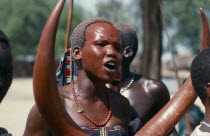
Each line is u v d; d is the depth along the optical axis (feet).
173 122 13.66
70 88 14.76
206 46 14.56
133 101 20.58
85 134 12.94
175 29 249.14
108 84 18.24
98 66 14.02
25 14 218.79
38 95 12.07
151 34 61.77
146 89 20.92
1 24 223.51
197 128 13.32
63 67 15.80
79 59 14.51
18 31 218.38
